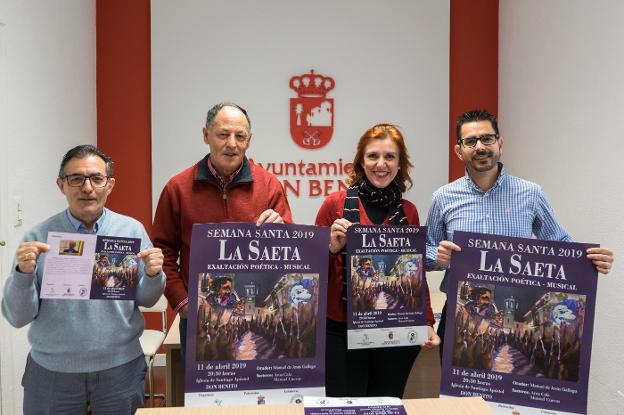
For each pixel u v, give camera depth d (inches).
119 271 67.2
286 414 55.4
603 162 107.5
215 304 61.6
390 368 81.9
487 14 164.9
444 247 66.3
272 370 62.4
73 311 69.2
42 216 121.0
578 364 62.4
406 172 84.3
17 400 106.6
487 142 77.7
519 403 63.3
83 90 148.6
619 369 103.1
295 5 159.0
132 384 73.5
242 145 80.4
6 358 101.6
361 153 83.7
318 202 162.9
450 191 84.8
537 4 138.2
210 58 158.2
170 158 159.3
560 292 63.1
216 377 61.3
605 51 106.3
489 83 165.6
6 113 102.7
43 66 121.3
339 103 161.2
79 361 69.7
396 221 82.3
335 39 160.1
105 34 159.0
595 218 110.7
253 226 62.5
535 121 140.5
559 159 127.0
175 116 158.6
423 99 162.1
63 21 133.9
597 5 109.3
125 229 74.0
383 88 161.5
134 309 73.7
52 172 127.1
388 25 160.4
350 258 69.1
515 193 81.3
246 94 159.5
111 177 72.6
